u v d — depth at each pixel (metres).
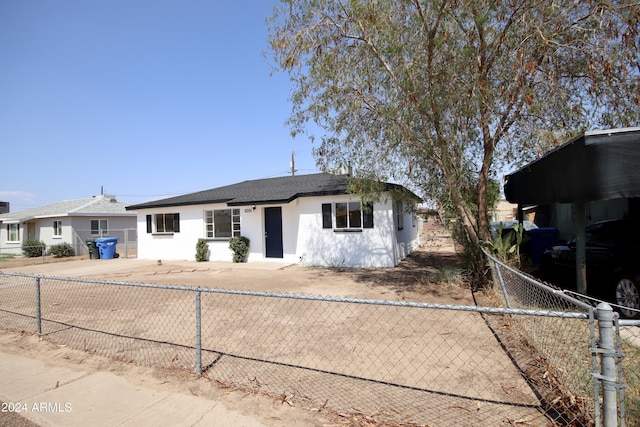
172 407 3.39
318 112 8.36
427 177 9.34
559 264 8.35
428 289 8.61
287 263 14.16
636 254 5.90
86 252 24.31
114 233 26.16
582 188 5.50
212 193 18.09
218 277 11.50
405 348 4.78
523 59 6.60
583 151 5.41
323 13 7.67
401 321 6.04
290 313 6.80
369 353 4.64
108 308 7.54
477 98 6.86
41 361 4.62
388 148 8.36
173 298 8.36
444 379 3.82
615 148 5.13
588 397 2.93
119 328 6.02
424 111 7.42
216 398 3.54
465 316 6.16
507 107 7.18
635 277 5.75
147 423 3.13
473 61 7.05
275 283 10.12
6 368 4.42
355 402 3.38
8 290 10.01
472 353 4.52
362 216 12.92
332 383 3.80
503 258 7.79
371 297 7.99
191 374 4.09
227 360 4.50
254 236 15.05
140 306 7.64
